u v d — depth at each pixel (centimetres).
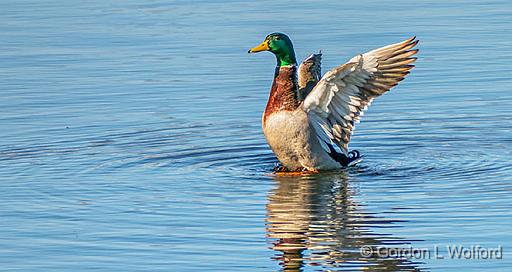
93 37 2308
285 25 2350
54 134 1658
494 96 1817
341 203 1277
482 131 1636
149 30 2356
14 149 1579
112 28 2389
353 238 1141
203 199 1309
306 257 1088
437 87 1884
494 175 1395
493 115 1714
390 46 1382
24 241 1161
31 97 1877
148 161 1509
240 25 2369
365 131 1667
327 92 1418
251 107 1802
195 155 1543
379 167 1466
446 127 1664
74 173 1448
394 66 1398
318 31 2273
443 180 1378
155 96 1872
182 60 2100
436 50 2119
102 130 1678
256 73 2008
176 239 1152
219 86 1928
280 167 1480
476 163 1467
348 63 1381
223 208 1266
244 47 2178
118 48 2208
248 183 1391
